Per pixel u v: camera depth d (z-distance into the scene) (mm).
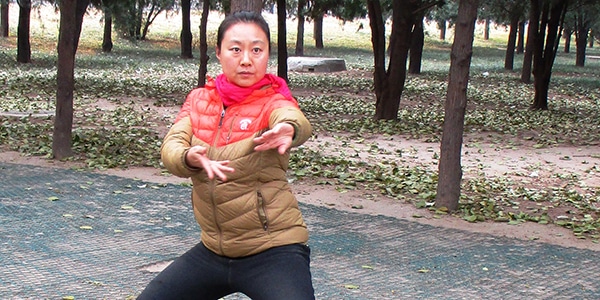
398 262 6605
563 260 6902
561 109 23250
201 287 3566
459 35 8766
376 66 18078
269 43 3465
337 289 5789
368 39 63594
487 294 5855
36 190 8758
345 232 7547
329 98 23109
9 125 14195
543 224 8469
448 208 8891
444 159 8891
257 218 3393
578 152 14586
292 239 3449
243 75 3379
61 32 10781
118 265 6223
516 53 61375
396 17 17719
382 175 10828
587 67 48375
